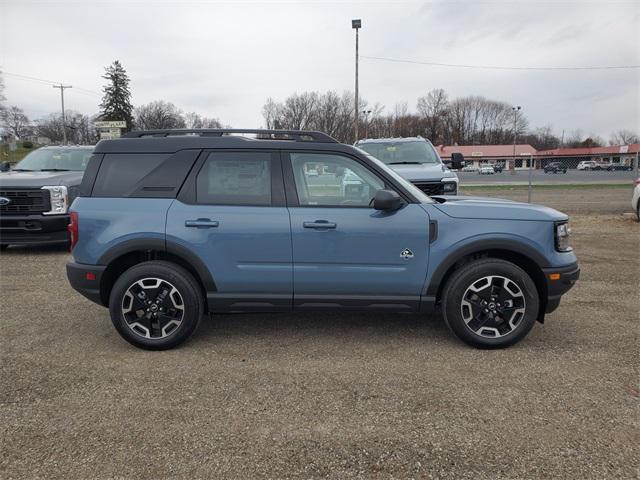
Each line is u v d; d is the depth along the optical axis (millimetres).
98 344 4277
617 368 3736
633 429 2902
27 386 3473
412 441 2801
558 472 2525
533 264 4117
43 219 7938
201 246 4031
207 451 2715
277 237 4020
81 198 4156
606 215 13273
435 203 4152
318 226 3990
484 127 106500
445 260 4023
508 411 3113
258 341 4336
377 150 9656
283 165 4133
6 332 4574
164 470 2553
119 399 3285
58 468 2566
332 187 4129
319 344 4258
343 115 77625
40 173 8711
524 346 4176
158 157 4164
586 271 6918
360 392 3375
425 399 3273
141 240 4035
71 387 3459
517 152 80250
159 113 94750
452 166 9461
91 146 10359
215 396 3326
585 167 64562
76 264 4137
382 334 4496
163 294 4094
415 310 4133
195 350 4137
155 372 3707
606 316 4969
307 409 3152
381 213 4027
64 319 4957
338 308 4145
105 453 2695
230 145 4141
